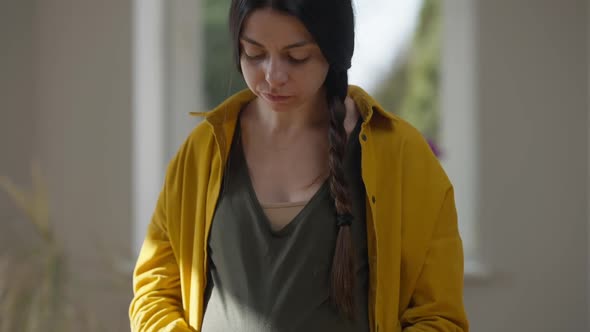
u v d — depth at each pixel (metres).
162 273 1.99
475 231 4.15
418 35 4.56
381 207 1.83
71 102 4.21
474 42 4.11
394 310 1.81
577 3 4.03
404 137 1.86
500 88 4.09
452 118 4.38
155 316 1.89
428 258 1.84
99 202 4.23
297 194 1.81
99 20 4.21
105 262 4.14
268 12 1.66
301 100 1.75
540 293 4.09
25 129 4.20
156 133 4.39
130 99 4.22
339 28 1.71
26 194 4.11
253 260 1.79
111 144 4.23
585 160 4.05
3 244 4.04
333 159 1.77
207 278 1.90
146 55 4.36
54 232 4.13
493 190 4.11
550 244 4.08
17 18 4.18
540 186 4.08
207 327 1.84
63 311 3.59
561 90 4.06
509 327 4.10
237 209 1.82
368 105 1.85
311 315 1.74
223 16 4.61
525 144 4.09
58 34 4.21
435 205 1.84
